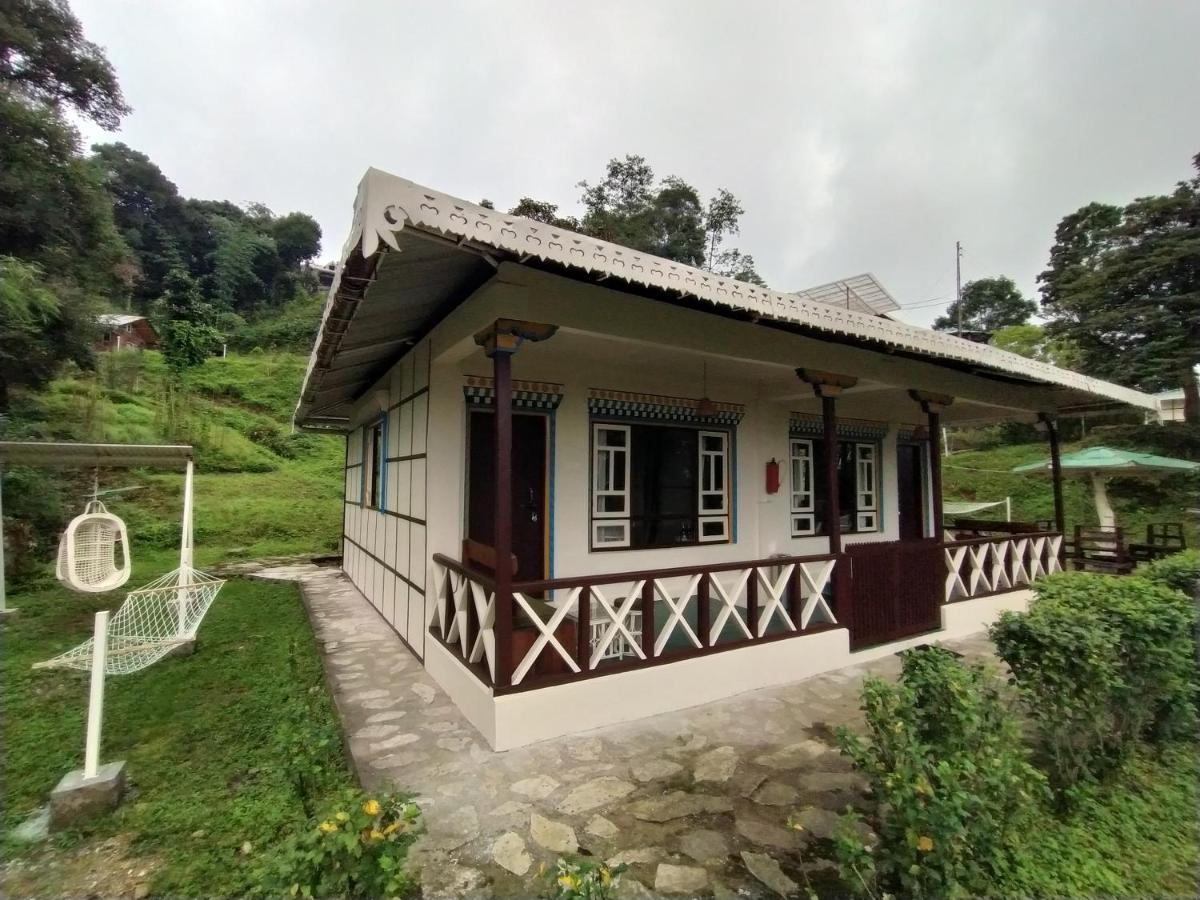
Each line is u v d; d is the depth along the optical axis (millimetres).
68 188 11367
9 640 5875
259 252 43688
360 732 3564
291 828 2607
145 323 29078
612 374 5730
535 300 3379
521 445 5266
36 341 10148
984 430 23578
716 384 6516
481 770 3096
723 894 2178
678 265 3127
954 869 1889
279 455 20047
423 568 4840
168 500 13805
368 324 3973
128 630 5434
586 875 1814
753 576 4539
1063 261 22234
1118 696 3043
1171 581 4316
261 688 4398
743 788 2928
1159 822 2717
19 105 10453
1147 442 15391
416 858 2381
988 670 2729
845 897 2139
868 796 2525
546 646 3850
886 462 8633
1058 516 7910
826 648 4809
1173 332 15039
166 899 2188
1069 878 2271
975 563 6438
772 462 6984
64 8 12102
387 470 6398
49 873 2348
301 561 11133
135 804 2842
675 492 6246
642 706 3814
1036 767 3096
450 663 4137
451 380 4762
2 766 3277
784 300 3668
